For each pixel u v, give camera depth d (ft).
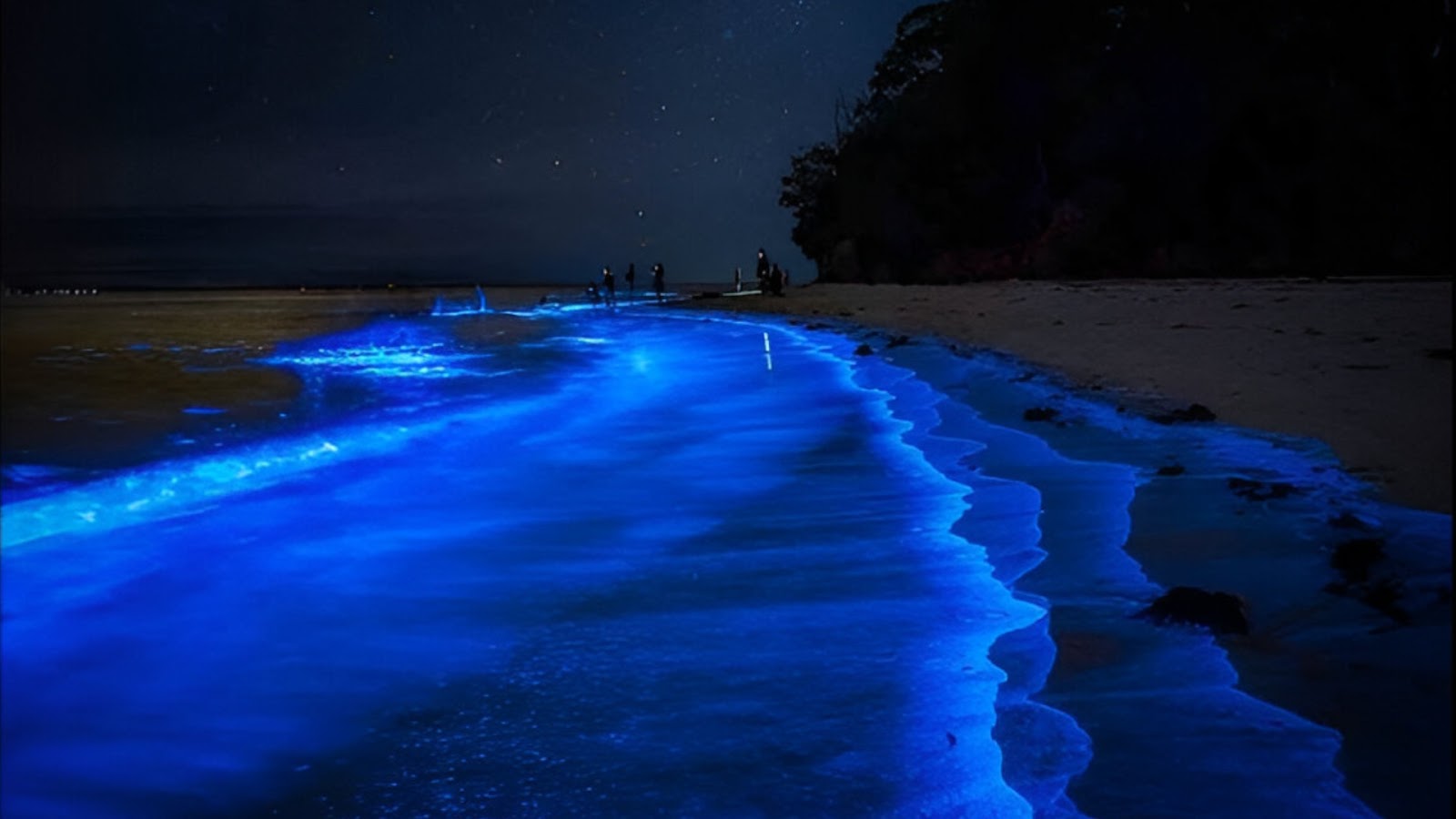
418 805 8.54
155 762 9.64
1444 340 33.42
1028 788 7.84
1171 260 102.58
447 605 13.78
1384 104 94.17
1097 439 21.89
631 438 27.22
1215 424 22.41
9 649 12.63
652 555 15.70
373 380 44.93
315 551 16.84
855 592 13.24
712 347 56.85
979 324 53.47
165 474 23.90
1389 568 12.44
